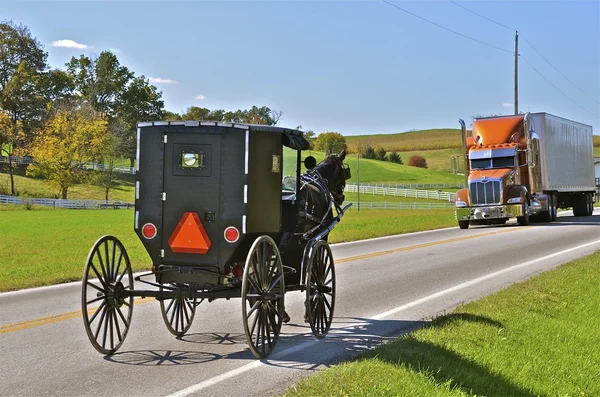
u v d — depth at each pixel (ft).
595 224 106.32
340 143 500.74
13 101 329.11
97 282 48.24
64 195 268.82
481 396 21.93
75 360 25.48
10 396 20.88
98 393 21.26
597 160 299.17
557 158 116.47
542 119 110.42
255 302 25.64
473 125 107.04
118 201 258.78
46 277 49.60
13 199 229.45
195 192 26.43
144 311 36.24
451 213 177.47
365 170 430.61
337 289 43.93
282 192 28.37
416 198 294.66
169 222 26.76
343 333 30.99
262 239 25.72
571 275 47.73
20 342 28.45
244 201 25.98
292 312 36.50
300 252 30.50
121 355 26.50
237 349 27.73
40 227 122.62
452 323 31.19
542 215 113.19
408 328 32.07
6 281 48.24
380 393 20.20
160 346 28.19
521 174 102.89
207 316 35.12
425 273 51.44
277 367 24.66
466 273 51.26
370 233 93.04
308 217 31.37
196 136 26.40
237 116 457.27
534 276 47.93
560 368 26.53
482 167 103.24
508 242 76.38
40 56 357.82
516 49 162.30
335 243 80.74
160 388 21.86
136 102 400.26
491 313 33.96
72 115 279.08
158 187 26.84
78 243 86.48
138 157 27.09
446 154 573.33
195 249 26.35
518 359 26.68
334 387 20.71
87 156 268.82
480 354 26.17
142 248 76.69
